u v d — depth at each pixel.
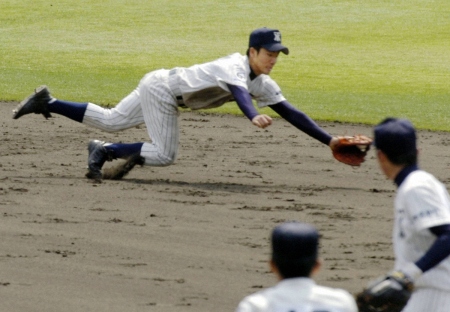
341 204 33.00
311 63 83.38
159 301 21.75
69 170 39.06
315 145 48.09
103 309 21.08
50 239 27.30
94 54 87.19
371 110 59.97
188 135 50.78
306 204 32.91
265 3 119.19
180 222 29.72
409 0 121.00
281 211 31.62
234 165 41.69
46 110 38.22
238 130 52.97
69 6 116.00
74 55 86.44
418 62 84.31
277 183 37.28
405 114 58.47
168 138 36.62
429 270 14.85
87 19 108.50
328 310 11.59
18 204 31.89
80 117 37.94
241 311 11.69
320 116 57.50
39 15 110.38
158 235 27.98
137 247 26.56
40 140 47.66
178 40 96.56
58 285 22.89
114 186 35.62
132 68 79.62
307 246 11.77
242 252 26.19
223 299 21.98
